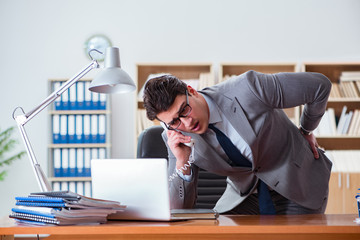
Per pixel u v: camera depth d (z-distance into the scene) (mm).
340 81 5230
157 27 5562
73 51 5551
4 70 5547
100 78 1905
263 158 2035
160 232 1426
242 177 2131
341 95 5188
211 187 2738
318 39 5520
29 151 2018
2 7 5559
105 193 1683
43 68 5551
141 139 2551
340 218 1684
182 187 1974
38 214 1506
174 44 5555
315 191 2102
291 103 1927
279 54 5535
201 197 2721
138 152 2545
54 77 5543
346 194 4824
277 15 5551
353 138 5285
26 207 1576
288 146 2061
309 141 2211
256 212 2264
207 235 1495
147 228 1427
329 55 5512
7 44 5551
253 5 5559
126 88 2098
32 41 5555
